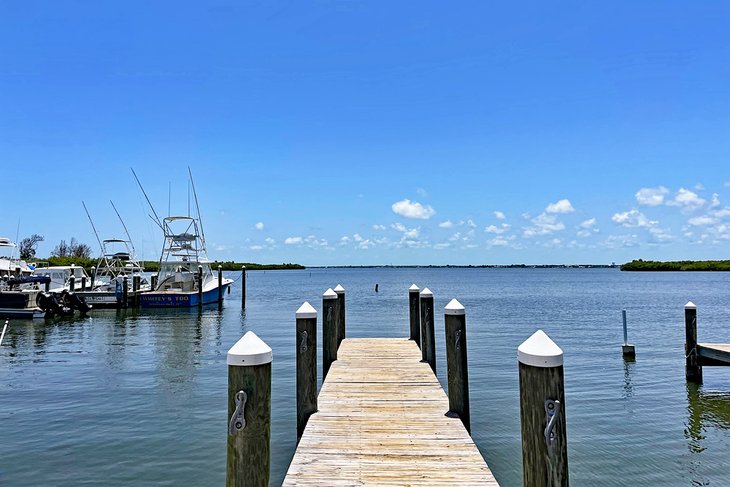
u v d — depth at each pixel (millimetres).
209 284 33625
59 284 32625
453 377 6184
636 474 6672
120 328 23125
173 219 32906
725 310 30438
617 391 10820
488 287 67250
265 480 3336
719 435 8117
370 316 29312
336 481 4316
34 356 15727
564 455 2756
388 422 5855
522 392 2906
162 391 11070
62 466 6965
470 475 4434
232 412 3326
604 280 93062
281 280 105062
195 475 6691
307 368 6207
